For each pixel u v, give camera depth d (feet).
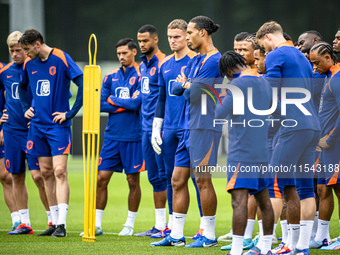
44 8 409.49
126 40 84.07
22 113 80.07
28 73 76.54
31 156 77.61
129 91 83.15
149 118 78.43
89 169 70.85
